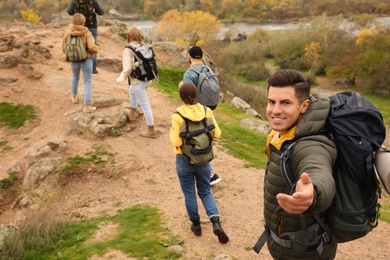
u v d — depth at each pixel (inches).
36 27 599.8
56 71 411.5
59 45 503.5
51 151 273.9
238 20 5260.8
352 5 5083.7
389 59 2240.4
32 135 303.4
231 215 205.6
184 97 165.6
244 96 762.8
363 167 75.7
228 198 225.5
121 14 5698.8
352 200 78.5
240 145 329.7
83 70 309.7
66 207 231.3
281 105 79.7
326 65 2709.2
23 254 170.2
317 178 68.5
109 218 208.5
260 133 373.7
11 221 224.5
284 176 80.6
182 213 205.5
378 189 82.2
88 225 199.0
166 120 335.6
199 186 176.4
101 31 605.0
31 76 384.5
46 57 436.8
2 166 269.4
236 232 188.2
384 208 263.1
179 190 236.1
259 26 4891.7
